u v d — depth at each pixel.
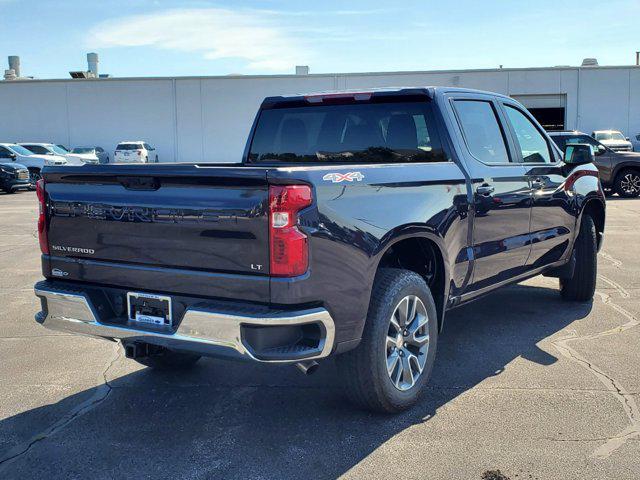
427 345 3.88
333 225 3.17
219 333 3.11
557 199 5.43
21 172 23.38
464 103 4.64
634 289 6.88
